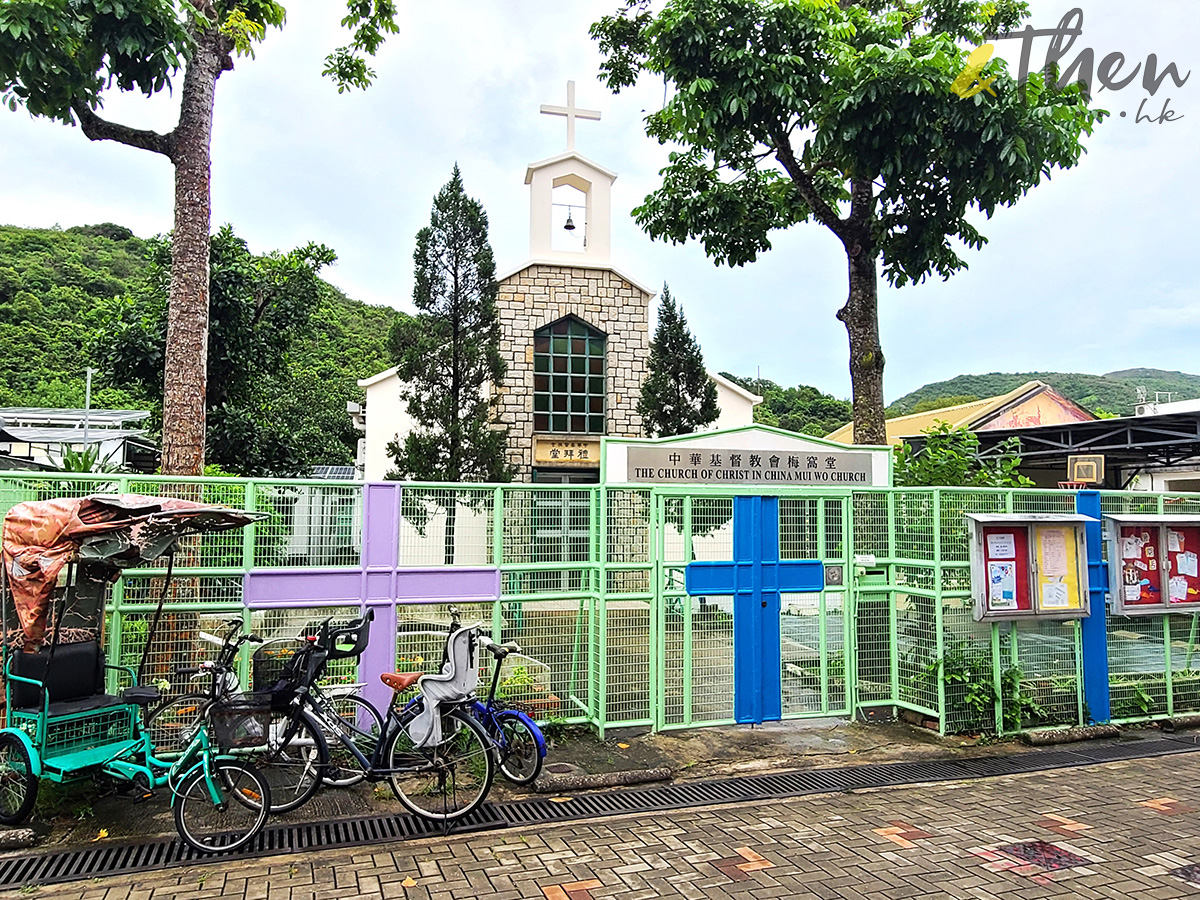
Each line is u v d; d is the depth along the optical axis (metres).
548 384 15.80
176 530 5.09
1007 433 14.50
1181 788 5.62
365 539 6.11
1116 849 4.51
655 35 9.40
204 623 5.75
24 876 4.09
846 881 4.09
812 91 9.14
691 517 6.83
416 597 6.20
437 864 4.27
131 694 4.65
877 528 7.38
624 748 6.31
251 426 15.66
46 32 6.30
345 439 28.42
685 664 6.76
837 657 7.21
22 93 6.83
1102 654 7.25
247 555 5.82
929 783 5.72
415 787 5.35
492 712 5.47
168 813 4.89
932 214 9.73
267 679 5.14
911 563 7.11
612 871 4.20
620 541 6.73
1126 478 17.58
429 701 4.98
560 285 15.99
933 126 8.45
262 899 3.85
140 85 7.25
